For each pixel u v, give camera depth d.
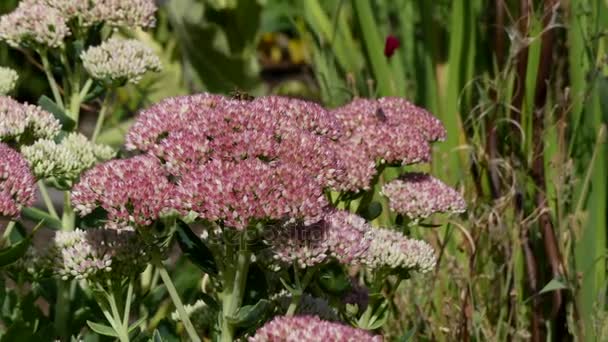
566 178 5.52
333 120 3.91
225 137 3.40
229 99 3.84
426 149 4.22
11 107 4.09
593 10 5.47
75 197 3.38
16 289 4.55
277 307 3.91
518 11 5.83
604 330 5.12
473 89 6.07
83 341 4.21
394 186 4.30
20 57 10.36
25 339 3.69
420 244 4.00
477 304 5.52
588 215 5.28
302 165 3.48
